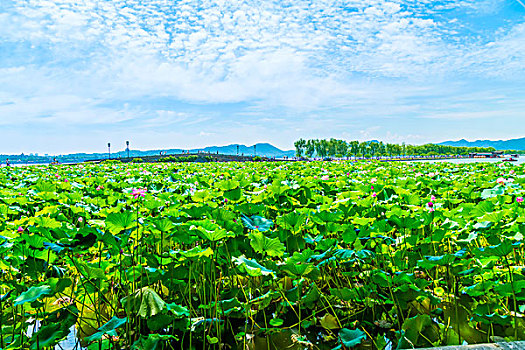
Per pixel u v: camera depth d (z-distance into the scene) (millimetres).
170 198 5223
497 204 4180
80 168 15523
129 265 3217
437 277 3562
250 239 3191
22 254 2791
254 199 4746
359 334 2590
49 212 4230
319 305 3162
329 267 3742
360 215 4254
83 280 3090
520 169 10219
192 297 3307
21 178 9742
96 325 2973
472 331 2818
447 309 3150
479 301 3129
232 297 3082
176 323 2615
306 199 4895
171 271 3010
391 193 5164
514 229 2959
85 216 4395
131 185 7230
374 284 3154
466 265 3158
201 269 3254
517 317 2840
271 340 2811
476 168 12008
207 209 3688
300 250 3422
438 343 2635
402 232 3395
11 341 2473
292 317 3178
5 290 3029
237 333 2912
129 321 2549
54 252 2920
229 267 3096
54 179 9070
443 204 5129
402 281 2941
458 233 3613
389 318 3055
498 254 2727
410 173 9766
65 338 2484
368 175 9109
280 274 3578
